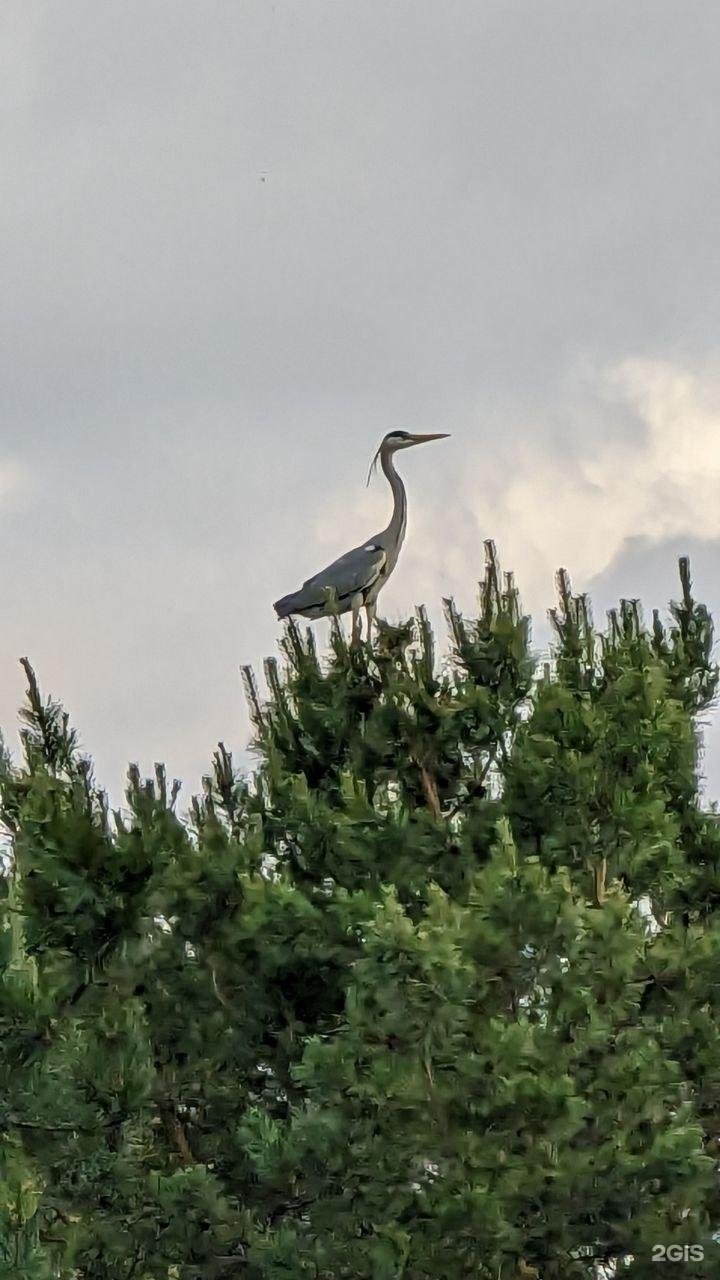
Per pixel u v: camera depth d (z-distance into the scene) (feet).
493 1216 67.67
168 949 76.02
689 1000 73.20
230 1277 74.59
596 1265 74.59
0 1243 54.29
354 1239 71.92
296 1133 70.23
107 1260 74.08
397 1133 68.74
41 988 68.54
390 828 75.15
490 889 67.26
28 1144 71.26
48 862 72.74
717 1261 70.74
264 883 75.00
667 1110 71.05
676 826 74.59
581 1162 67.36
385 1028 67.46
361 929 72.74
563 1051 67.46
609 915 68.23
